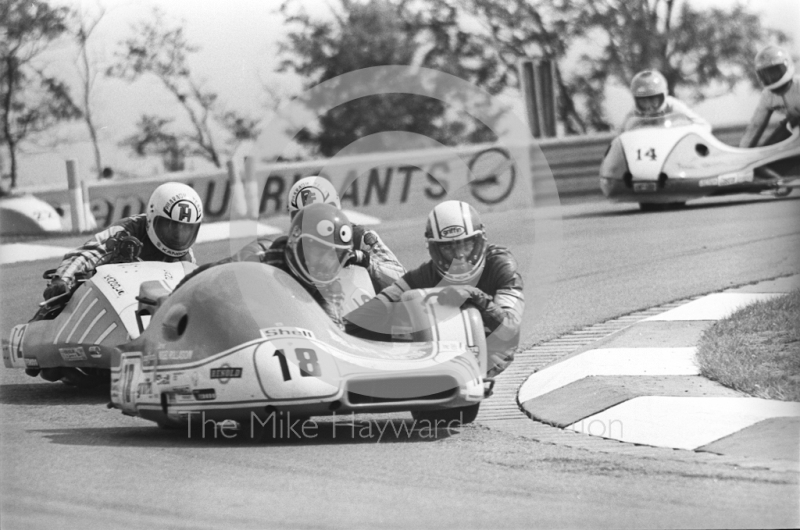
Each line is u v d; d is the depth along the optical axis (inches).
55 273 1104.2
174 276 1083.3
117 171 3137.3
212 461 704.4
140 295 964.6
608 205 2418.8
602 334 1170.6
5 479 666.8
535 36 3120.1
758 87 3048.7
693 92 3080.7
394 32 3120.1
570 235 1966.0
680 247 1768.0
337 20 3125.0
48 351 1066.1
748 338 1067.3
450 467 679.1
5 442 791.7
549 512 577.6
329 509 586.6
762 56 2228.1
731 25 3078.2
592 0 3100.4
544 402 895.7
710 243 1785.2
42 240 2635.3
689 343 1074.1
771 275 1471.5
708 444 727.7
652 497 603.5
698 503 591.2
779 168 2192.4
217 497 614.9
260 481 649.0
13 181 3139.8
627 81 3097.9
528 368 1043.3
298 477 658.2
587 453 714.8
